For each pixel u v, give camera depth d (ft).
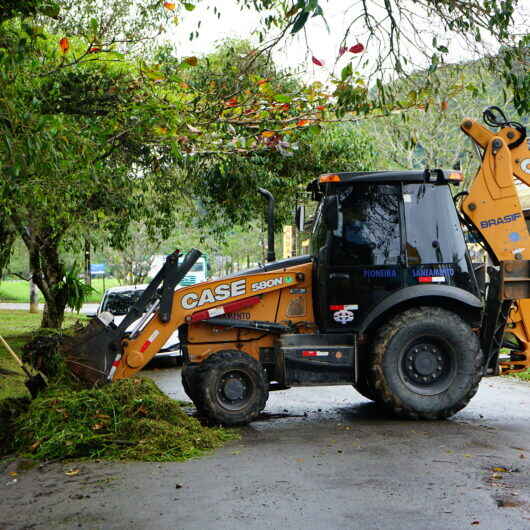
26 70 24.79
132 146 36.94
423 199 26.61
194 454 20.84
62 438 21.18
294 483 17.52
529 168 26.58
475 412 27.84
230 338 27.20
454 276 26.25
